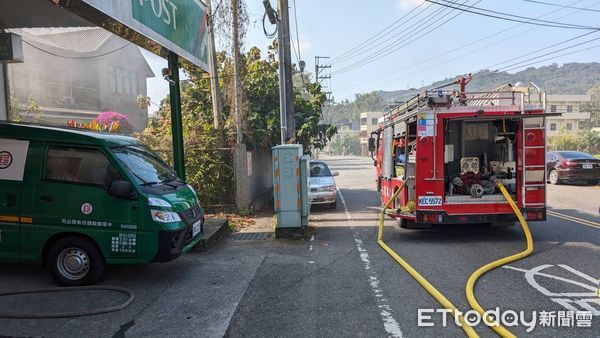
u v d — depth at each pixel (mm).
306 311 4824
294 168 8758
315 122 17141
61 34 18688
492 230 9195
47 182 5766
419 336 4156
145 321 4574
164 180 6609
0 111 8461
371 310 4824
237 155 12117
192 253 7582
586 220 10117
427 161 8094
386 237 8781
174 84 8977
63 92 20516
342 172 32594
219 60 14539
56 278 5711
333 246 8070
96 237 5648
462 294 5277
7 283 5824
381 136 12141
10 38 8180
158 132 14586
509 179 8391
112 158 5816
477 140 8867
